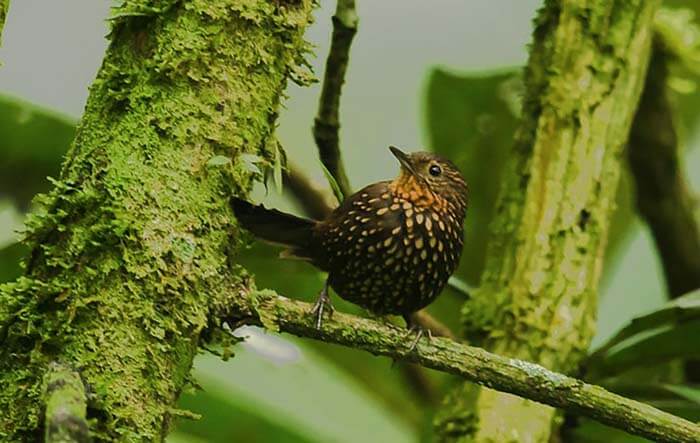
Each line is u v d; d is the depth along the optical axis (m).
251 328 10.60
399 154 9.93
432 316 11.39
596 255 9.12
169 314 6.16
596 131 9.17
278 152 6.68
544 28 9.41
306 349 11.96
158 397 6.09
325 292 8.91
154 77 6.39
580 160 9.14
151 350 6.09
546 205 9.11
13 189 10.38
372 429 11.72
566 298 9.00
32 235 6.31
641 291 13.62
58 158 10.22
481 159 11.83
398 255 9.58
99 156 6.34
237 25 6.49
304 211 10.84
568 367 8.97
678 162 11.23
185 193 6.29
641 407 6.73
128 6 6.46
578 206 9.09
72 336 6.06
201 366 11.34
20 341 6.13
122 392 6.00
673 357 9.20
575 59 9.23
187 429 11.27
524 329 8.98
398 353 6.82
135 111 6.37
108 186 6.25
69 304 6.11
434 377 11.33
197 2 6.45
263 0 6.55
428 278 9.81
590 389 6.75
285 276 10.45
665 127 11.12
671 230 11.34
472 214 11.89
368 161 12.85
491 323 9.07
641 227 13.44
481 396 8.91
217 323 6.43
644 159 11.20
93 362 6.02
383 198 9.62
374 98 12.88
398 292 9.78
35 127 9.99
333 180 7.84
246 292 6.54
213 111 6.40
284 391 11.55
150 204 6.23
